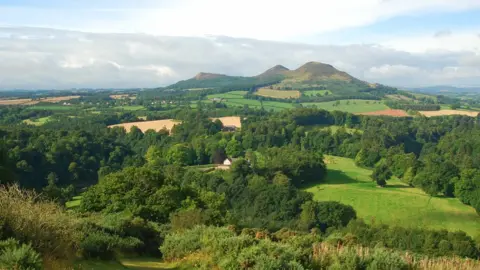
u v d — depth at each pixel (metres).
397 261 13.77
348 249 15.10
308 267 13.04
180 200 33.50
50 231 11.17
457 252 35.75
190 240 16.52
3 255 8.63
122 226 19.55
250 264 12.76
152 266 14.93
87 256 13.90
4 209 10.48
